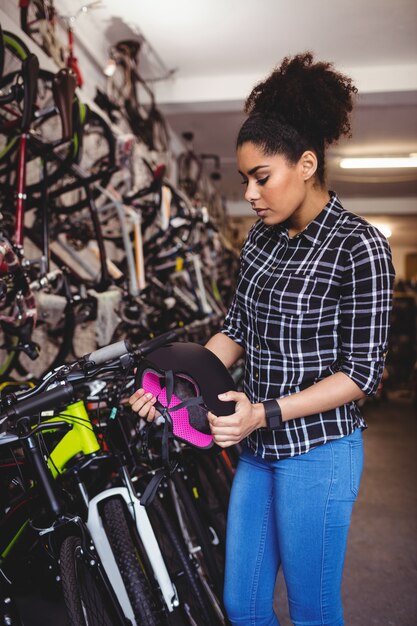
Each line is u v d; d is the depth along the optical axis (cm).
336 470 124
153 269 372
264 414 119
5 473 154
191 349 132
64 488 159
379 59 448
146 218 357
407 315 1309
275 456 127
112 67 401
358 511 344
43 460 119
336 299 122
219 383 126
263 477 134
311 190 124
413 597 233
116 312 266
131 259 305
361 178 785
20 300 192
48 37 313
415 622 212
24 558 161
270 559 136
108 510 159
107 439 175
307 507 125
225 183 854
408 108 538
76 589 132
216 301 491
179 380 132
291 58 125
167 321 321
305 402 118
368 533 306
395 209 905
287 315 124
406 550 282
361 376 117
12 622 141
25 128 221
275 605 225
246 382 140
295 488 125
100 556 154
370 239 118
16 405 112
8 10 303
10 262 182
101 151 350
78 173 265
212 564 186
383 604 226
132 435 186
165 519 180
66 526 147
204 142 667
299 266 124
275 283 125
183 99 495
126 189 359
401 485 404
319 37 417
